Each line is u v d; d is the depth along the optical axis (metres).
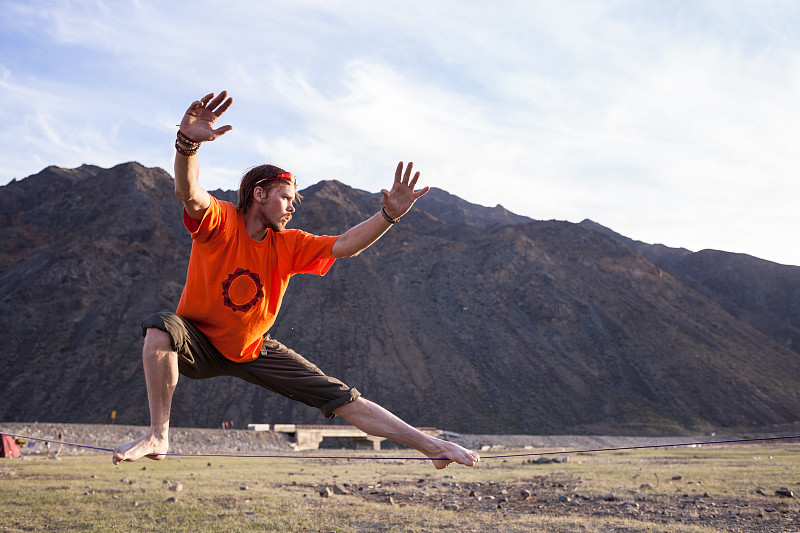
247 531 9.87
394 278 187.12
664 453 51.59
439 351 153.50
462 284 184.25
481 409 128.38
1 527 10.13
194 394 124.69
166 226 190.00
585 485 17.98
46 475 21.03
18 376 131.12
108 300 157.88
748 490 15.34
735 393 141.25
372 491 16.66
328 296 171.12
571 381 143.25
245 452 61.28
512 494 15.99
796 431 124.38
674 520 11.09
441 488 17.83
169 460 37.97
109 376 132.88
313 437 72.62
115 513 11.64
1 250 185.38
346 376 139.75
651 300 188.75
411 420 123.44
